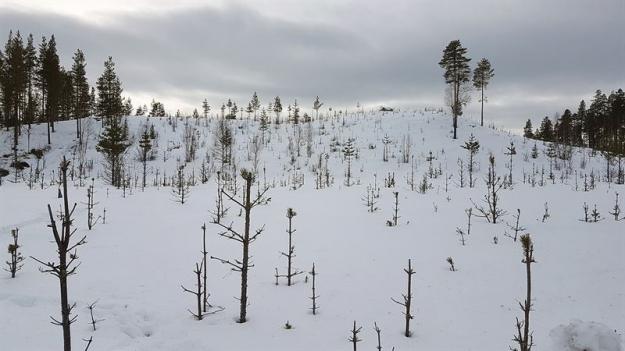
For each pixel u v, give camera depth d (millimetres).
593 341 3791
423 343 6289
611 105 67312
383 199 19500
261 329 6805
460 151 44969
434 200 18406
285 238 13047
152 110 84000
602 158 46094
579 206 15414
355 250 11586
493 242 11820
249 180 7207
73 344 6031
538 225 13219
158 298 8070
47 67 47000
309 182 32969
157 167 43406
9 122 50844
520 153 45656
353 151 45812
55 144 46656
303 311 7602
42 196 19250
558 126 72562
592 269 9070
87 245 11820
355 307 7785
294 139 54781
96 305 7562
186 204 19016
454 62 49219
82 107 59031
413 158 42969
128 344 6148
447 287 8664
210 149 50438
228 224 15086
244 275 7148
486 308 7605
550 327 6707
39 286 8359
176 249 11766
